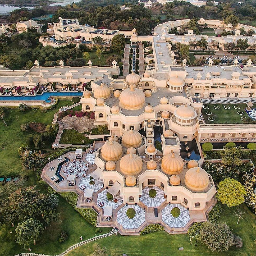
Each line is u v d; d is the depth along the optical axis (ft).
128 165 297.33
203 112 425.69
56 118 431.84
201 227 276.82
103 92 409.90
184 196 290.56
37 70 546.67
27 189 301.22
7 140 394.73
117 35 648.38
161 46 616.80
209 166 327.88
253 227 279.69
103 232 278.46
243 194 289.74
